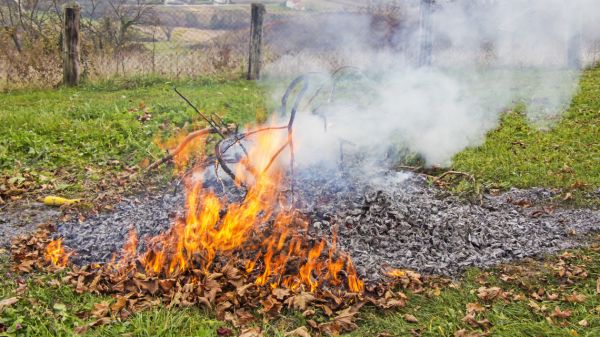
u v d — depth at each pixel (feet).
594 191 19.44
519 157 22.95
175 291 13.05
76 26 37.35
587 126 26.71
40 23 43.11
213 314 12.41
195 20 44.83
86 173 21.67
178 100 32.37
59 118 27.48
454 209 17.56
